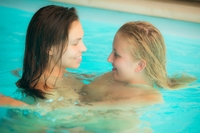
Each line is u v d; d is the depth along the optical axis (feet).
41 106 4.62
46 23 4.88
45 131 4.13
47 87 4.99
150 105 4.88
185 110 4.89
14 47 6.46
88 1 8.54
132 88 5.17
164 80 5.35
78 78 5.57
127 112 4.65
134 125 4.37
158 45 5.02
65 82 5.26
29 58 5.06
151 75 5.12
